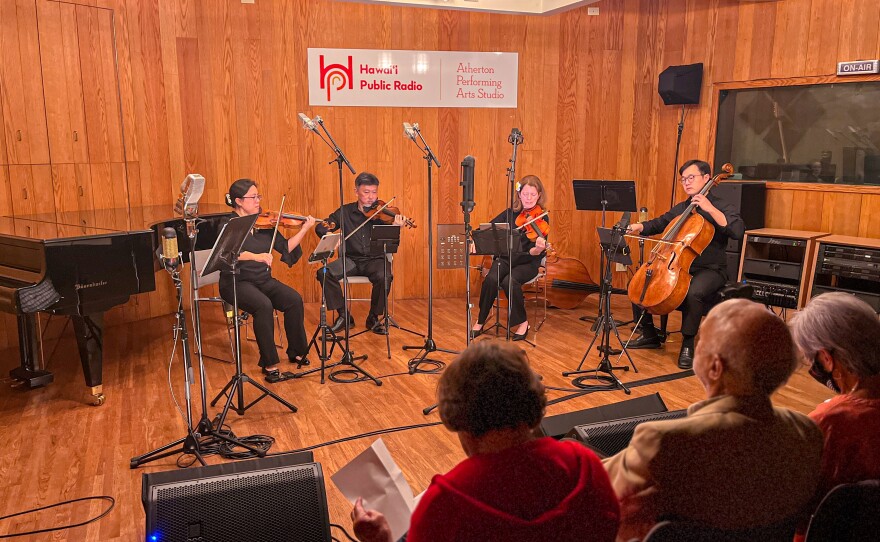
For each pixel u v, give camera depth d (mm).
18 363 4762
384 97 6422
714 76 6305
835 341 1612
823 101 5727
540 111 6727
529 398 1273
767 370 1359
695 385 4422
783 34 5844
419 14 6387
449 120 6586
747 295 4840
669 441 1348
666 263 4688
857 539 1457
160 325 5785
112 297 3943
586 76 6738
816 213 5785
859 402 1597
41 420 3799
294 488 2238
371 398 4164
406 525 1725
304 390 4289
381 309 5527
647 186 6930
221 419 3525
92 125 5527
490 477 1210
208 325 5812
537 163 6809
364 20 6297
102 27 5523
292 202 6426
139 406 4008
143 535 2703
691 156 6551
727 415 1365
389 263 5539
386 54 6355
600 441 2258
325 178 6465
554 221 6953
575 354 5078
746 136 6230
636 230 5199
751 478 1328
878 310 5020
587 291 6281
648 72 6762
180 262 3197
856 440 1562
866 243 5109
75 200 5469
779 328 1387
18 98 5066
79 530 2732
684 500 1341
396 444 3533
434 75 6477
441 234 4773
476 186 6742
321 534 2211
